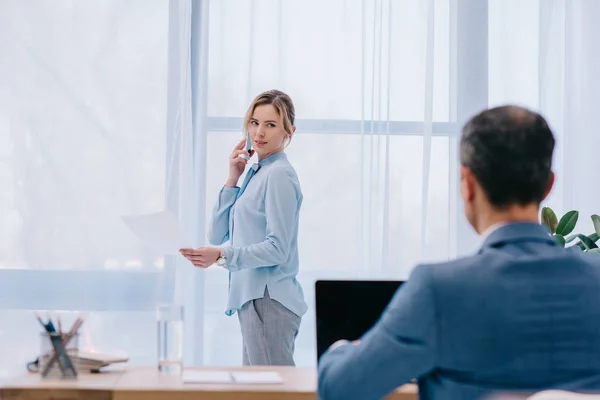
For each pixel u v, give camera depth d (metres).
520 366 1.48
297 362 4.52
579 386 1.47
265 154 3.70
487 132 1.61
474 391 1.48
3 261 4.50
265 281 3.49
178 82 4.56
